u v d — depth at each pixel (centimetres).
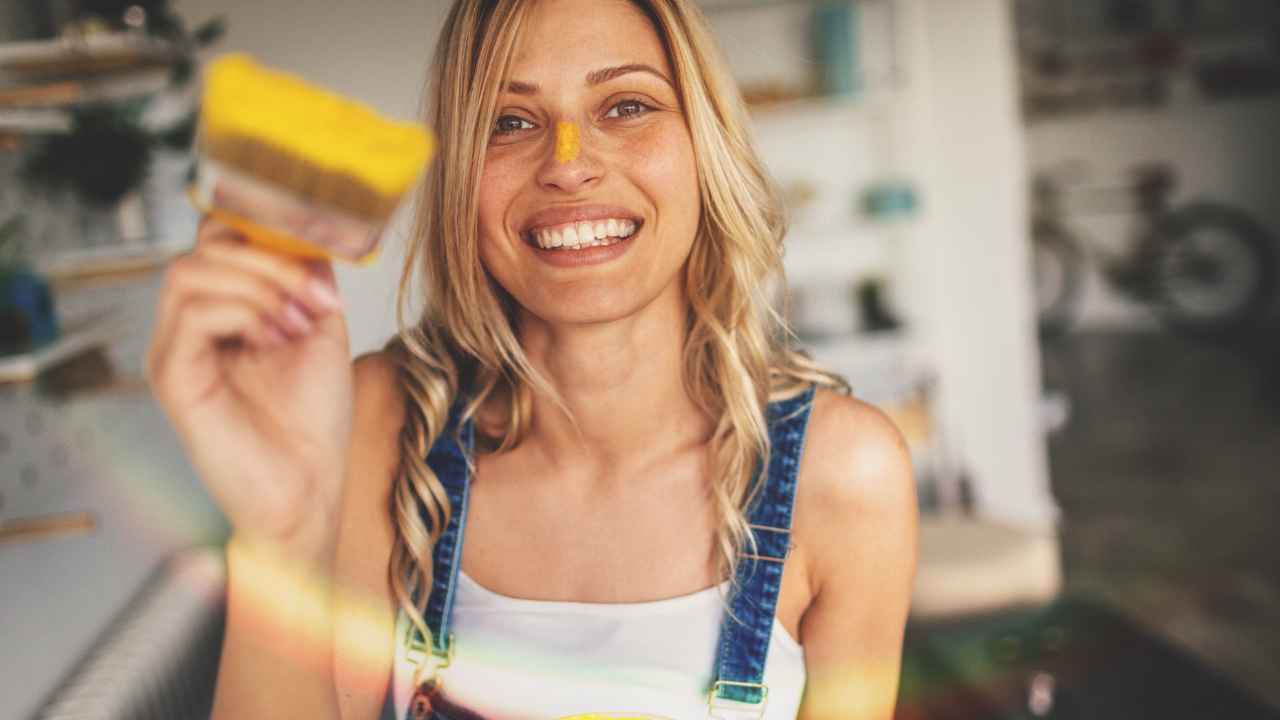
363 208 49
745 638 86
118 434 208
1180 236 754
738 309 90
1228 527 373
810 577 92
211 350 57
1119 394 581
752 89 351
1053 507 376
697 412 92
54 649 154
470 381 97
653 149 79
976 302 369
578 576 89
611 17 79
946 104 360
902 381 356
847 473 90
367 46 307
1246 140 750
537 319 88
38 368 134
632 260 80
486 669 88
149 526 212
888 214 355
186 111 238
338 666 91
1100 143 770
